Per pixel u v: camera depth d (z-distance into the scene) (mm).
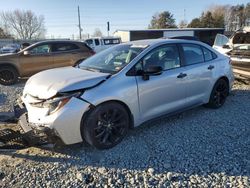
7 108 6457
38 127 3838
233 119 5277
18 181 3426
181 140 4402
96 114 3932
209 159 3809
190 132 4699
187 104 5160
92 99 3867
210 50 5734
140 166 3689
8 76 10203
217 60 5758
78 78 4035
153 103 4586
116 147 4203
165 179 3391
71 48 11289
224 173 3475
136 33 37250
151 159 3854
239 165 3643
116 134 4227
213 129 4812
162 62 4762
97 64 4770
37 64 10617
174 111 4969
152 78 4504
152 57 4637
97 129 3988
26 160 3914
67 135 3801
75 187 3291
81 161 3850
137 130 4793
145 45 4785
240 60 7926
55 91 3770
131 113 4320
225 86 5980
